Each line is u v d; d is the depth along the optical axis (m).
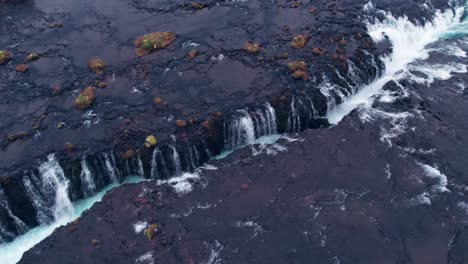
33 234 51.00
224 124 54.88
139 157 52.31
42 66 64.25
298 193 49.41
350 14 69.81
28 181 50.50
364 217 46.88
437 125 55.56
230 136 55.75
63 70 63.28
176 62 63.16
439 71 63.50
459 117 56.47
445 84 61.19
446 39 69.94
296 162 52.47
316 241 45.25
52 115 56.88
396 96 59.62
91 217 48.22
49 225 51.94
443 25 72.56
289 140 55.31
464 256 43.47
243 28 68.25
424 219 46.47
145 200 49.59
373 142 53.97
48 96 59.50
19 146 53.25
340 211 47.50
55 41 68.62
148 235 46.22
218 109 56.00
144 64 63.22
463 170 50.69
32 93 60.09
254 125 56.03
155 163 52.78
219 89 58.72
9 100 59.31
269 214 47.72
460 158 51.91
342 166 51.69
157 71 62.03
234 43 65.56
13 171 50.50
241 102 56.69
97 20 72.31
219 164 53.50
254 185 50.53
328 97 58.28
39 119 56.41
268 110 56.09
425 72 63.34
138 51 65.25
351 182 50.06
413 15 70.44
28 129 55.22
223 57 63.41
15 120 56.50
